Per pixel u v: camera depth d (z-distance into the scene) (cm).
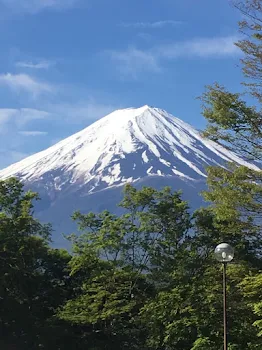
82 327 3159
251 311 2380
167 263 3062
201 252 3064
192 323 2362
